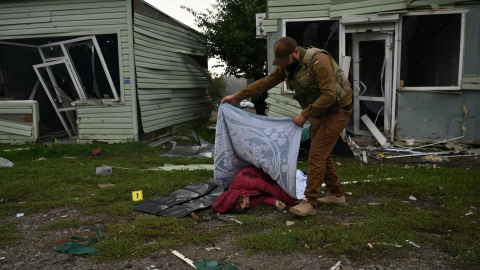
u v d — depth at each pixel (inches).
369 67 346.9
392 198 173.2
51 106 455.2
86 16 366.0
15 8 377.4
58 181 209.3
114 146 353.7
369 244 118.5
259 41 535.5
